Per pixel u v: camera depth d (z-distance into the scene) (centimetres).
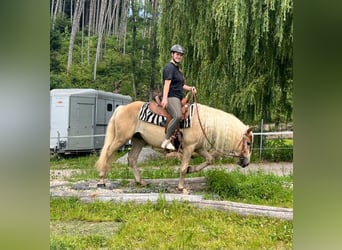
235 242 284
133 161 345
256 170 333
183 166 327
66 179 345
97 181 344
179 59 320
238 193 321
